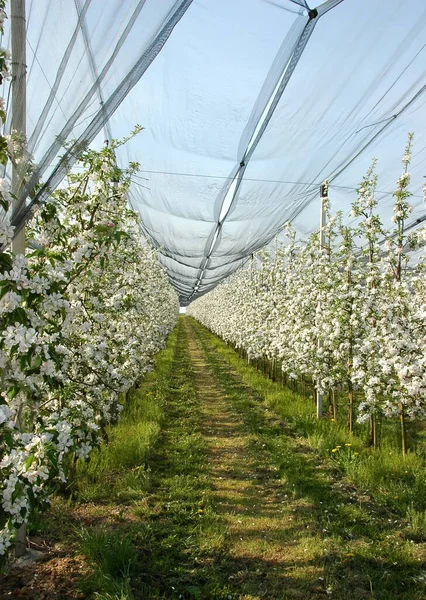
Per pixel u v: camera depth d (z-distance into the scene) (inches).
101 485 170.6
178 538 138.4
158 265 425.1
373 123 163.2
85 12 89.5
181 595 112.8
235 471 200.7
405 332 189.9
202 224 245.6
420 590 116.6
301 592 116.4
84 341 154.6
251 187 196.5
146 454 206.5
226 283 761.6
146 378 398.0
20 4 94.1
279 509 163.2
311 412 285.4
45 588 111.8
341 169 206.5
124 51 95.5
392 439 230.2
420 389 177.5
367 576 121.5
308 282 311.6
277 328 388.5
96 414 179.9
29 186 95.3
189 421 275.3
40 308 102.3
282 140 158.7
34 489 92.5
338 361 246.8
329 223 250.5
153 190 206.8
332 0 108.0
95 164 136.9
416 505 158.7
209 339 925.2
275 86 133.6
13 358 99.8
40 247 109.3
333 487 179.9
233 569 125.6
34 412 117.0
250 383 401.1
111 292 195.8
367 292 217.8
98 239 126.2
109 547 123.3
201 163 173.6
